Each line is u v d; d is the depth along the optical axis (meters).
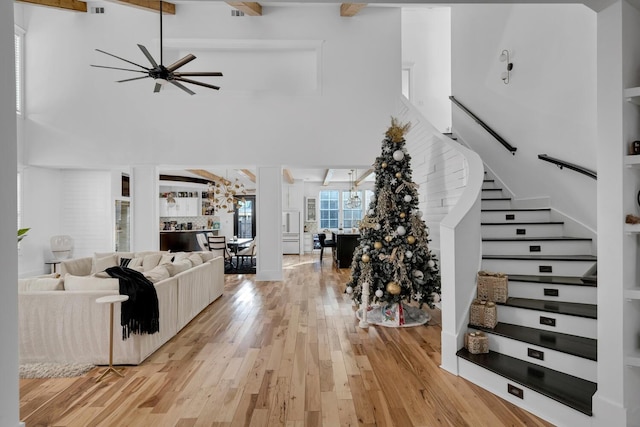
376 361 3.22
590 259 3.21
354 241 9.05
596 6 1.97
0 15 1.44
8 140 1.46
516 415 2.31
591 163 3.48
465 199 3.34
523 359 2.67
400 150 4.27
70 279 3.41
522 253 3.62
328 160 6.95
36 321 3.20
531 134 4.37
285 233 12.70
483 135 5.48
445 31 8.75
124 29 6.80
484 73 5.41
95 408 2.45
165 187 13.55
